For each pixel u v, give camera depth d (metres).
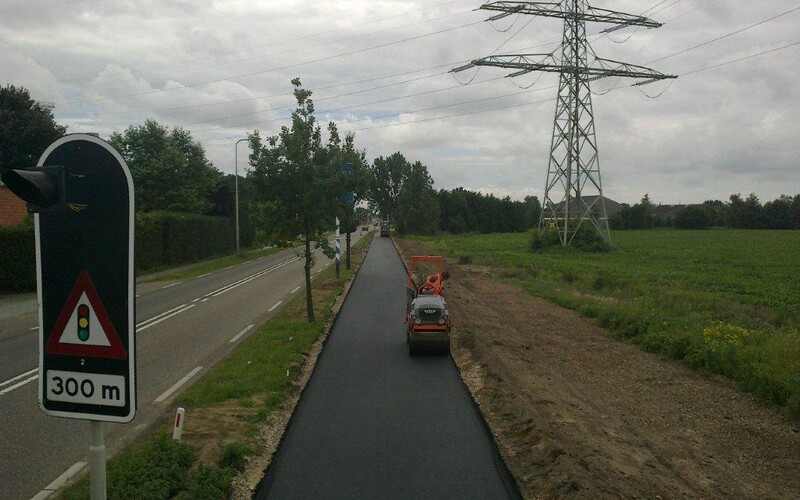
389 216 137.50
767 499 7.38
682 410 11.10
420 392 11.93
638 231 102.56
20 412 10.23
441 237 100.75
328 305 22.66
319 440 9.27
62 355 3.82
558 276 35.28
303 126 18.58
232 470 7.68
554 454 8.35
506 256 51.06
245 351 14.44
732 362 13.61
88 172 3.73
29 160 40.91
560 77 50.31
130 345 3.75
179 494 6.63
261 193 18.67
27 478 7.57
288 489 7.57
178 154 54.44
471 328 18.62
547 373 13.73
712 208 124.56
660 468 8.28
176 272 39.00
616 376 13.66
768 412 10.98
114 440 8.91
